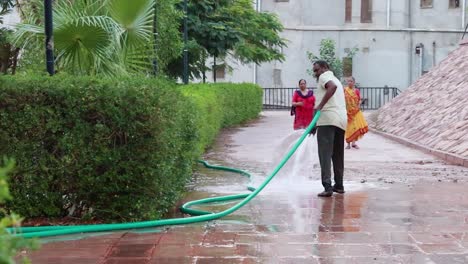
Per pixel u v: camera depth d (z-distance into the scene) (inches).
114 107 254.5
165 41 653.3
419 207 308.3
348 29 1387.8
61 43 357.7
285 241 240.4
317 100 340.8
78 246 231.0
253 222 273.9
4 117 254.1
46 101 255.9
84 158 257.3
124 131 256.8
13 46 456.1
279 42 1043.3
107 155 257.4
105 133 256.5
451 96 719.1
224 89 853.2
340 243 237.5
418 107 777.6
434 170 457.7
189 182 386.6
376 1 1385.3
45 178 259.4
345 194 346.0
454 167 475.2
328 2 1391.5
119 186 261.9
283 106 1391.5
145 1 392.8
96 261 212.1
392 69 1387.8
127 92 255.6
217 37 863.7
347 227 264.4
